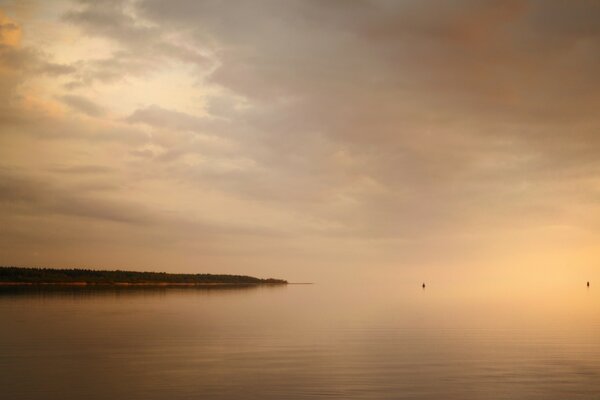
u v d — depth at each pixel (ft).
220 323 114.52
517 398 48.65
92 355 70.59
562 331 98.07
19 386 53.06
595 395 49.78
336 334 94.17
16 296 223.51
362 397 48.75
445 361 66.44
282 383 54.34
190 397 48.91
